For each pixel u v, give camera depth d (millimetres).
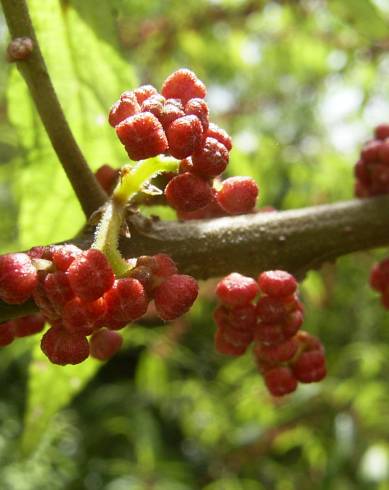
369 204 53
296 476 171
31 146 61
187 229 49
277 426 153
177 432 226
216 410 170
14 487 158
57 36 61
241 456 168
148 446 170
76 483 196
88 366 62
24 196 62
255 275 50
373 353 153
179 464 175
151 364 160
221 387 182
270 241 50
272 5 151
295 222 51
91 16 61
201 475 213
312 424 150
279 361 48
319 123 161
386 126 58
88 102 62
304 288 127
